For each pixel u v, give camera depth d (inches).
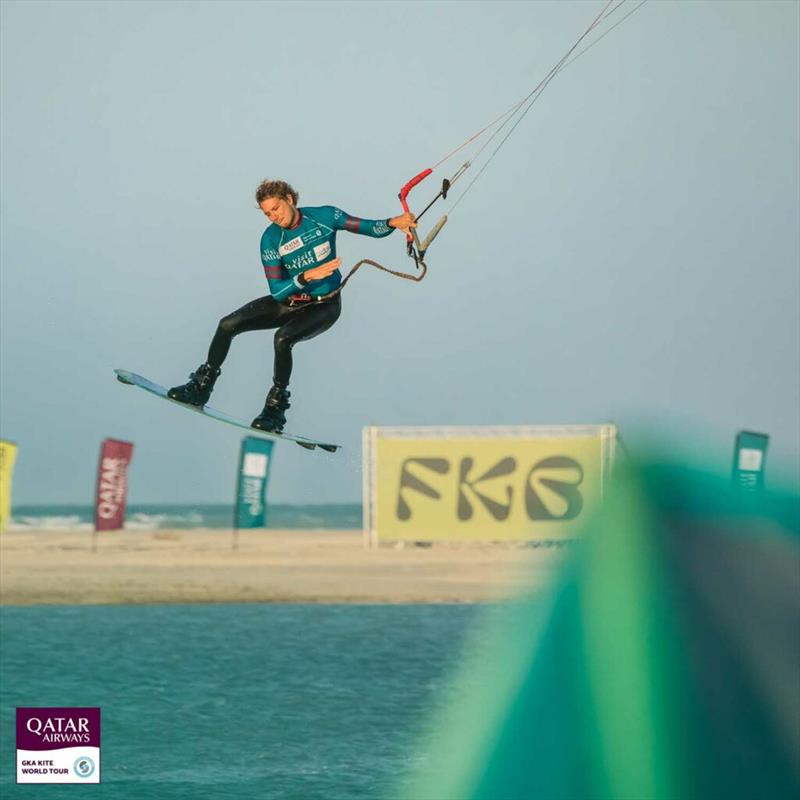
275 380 2420.0
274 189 2303.2
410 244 2359.7
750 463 6023.6
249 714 4114.2
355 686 4549.7
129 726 3937.0
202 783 3304.6
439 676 4702.3
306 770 3383.4
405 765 3422.7
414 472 7583.7
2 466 7401.6
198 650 5364.2
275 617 6446.9
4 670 4896.7
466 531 7534.5
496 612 6348.4
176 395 2400.3
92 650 5364.2
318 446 2507.4
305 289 2381.9
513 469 7509.8
